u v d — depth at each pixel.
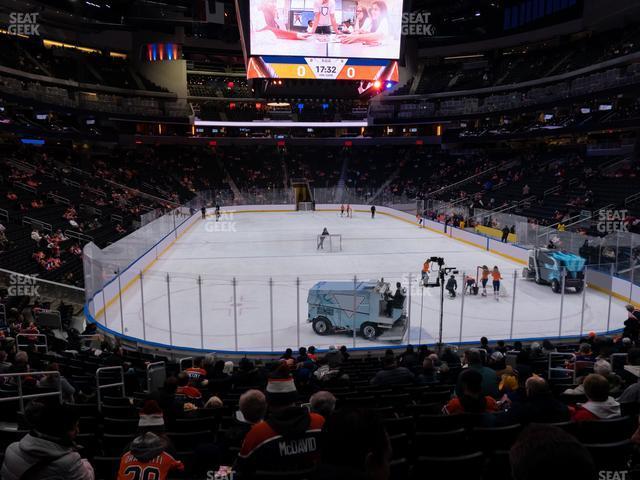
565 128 46.62
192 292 24.81
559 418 4.97
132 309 22.03
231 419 7.09
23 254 24.09
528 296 24.36
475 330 19.20
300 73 37.94
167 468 4.02
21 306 18.84
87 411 8.01
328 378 10.90
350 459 1.92
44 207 33.19
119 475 4.02
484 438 4.91
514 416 5.04
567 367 11.88
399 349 17.05
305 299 23.36
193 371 11.15
